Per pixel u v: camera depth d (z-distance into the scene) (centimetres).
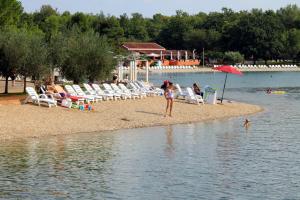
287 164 2633
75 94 4425
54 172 2423
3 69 4669
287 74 13425
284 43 16938
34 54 4634
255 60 17138
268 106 5384
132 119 3931
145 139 3250
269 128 3772
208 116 4328
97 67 5331
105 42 5569
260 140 3275
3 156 2700
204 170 2505
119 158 2720
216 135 3441
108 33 13288
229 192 2169
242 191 2183
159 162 2648
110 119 3859
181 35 18512
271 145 3114
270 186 2256
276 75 12875
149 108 4456
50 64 4997
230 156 2805
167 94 4150
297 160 2719
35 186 2209
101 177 2361
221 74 13038
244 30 16975
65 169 2480
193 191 2178
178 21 18838
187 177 2384
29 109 3872
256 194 2148
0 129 3278
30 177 2336
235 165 2605
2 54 4612
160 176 2392
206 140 3253
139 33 19275
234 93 7238
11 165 2525
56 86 4550
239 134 3491
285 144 3147
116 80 5991
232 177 2388
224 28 17888
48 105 4022
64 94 4262
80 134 3350
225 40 17575
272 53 16738
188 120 4081
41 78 4716
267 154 2861
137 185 2252
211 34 17812
